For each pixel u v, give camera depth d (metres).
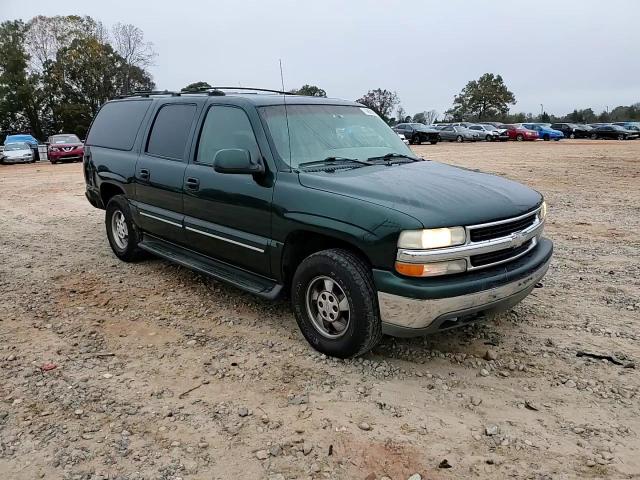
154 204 5.70
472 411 3.38
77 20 66.94
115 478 2.79
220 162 4.21
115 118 6.75
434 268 3.48
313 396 3.55
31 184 16.11
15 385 3.69
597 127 45.22
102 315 4.94
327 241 4.04
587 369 3.88
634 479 2.77
